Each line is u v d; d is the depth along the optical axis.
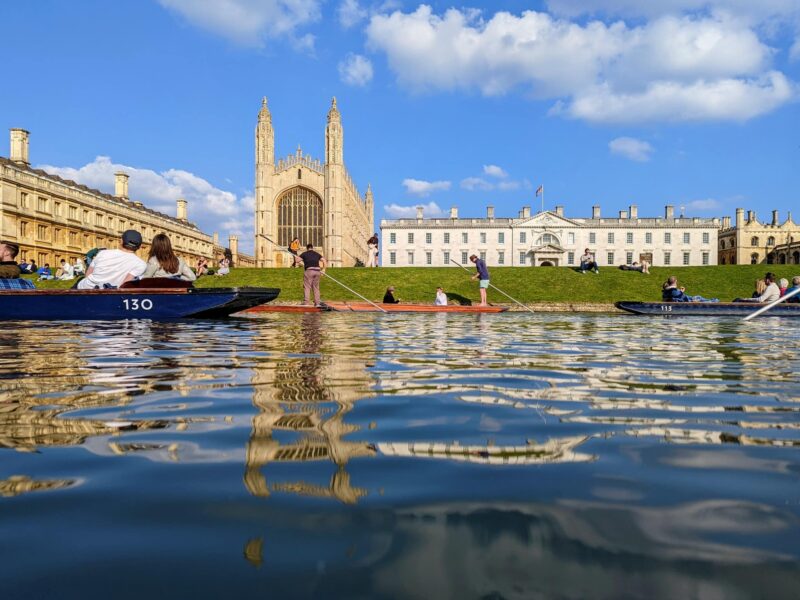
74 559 1.34
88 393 3.44
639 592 1.17
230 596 1.16
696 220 86.69
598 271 37.12
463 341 7.61
